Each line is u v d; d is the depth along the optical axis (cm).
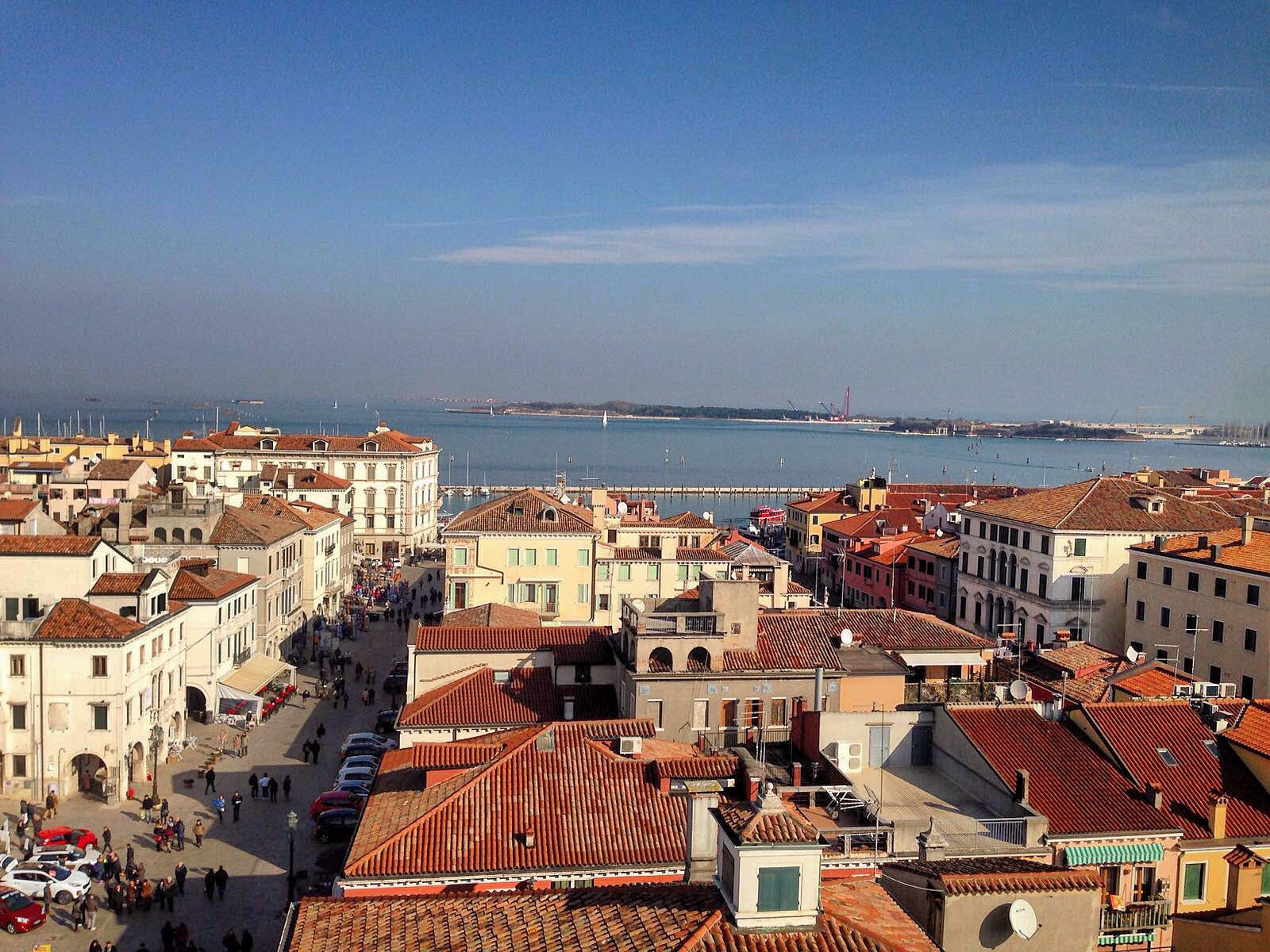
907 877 3362
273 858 6331
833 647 6562
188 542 10394
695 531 12412
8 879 5675
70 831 6362
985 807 4597
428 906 3066
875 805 4456
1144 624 10231
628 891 3030
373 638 12556
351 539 15275
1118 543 10919
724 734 6066
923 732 5147
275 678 9862
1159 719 4981
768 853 2712
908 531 16262
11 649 7081
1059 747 4794
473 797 4569
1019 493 19612
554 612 10631
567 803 4572
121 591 7550
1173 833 4262
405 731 6216
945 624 7362
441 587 15925
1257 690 8694
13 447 18462
